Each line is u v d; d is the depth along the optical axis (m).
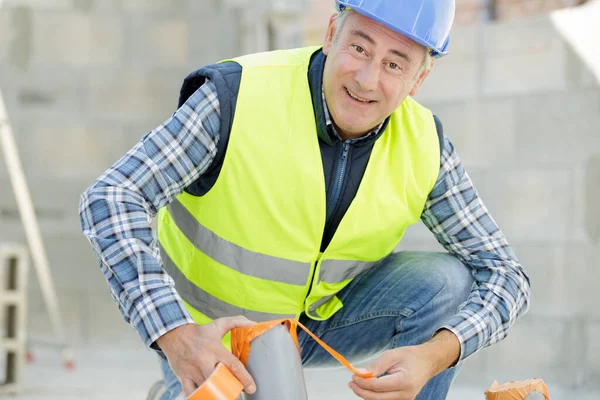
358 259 1.69
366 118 1.51
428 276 1.72
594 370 4.11
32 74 5.34
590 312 4.13
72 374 4.29
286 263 1.59
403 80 1.50
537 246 4.30
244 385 1.25
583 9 4.16
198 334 1.28
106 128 5.36
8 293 3.69
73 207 5.30
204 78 1.57
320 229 1.58
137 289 1.33
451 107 4.59
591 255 4.13
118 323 5.20
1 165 5.29
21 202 4.21
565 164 4.21
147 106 5.39
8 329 3.71
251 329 1.31
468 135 4.54
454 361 1.54
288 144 1.54
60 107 5.34
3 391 3.64
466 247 1.74
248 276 1.60
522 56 4.36
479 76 4.50
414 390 1.42
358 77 1.47
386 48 1.47
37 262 4.33
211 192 1.55
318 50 1.62
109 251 1.35
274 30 5.07
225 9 5.30
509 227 4.40
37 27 5.32
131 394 3.72
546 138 4.28
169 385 1.72
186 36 5.41
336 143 1.58
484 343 1.58
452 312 1.72
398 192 1.64
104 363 4.73
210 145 1.49
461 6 4.88
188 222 1.61
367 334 1.78
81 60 5.36
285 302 1.64
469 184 1.74
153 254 1.38
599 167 4.09
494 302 1.63
